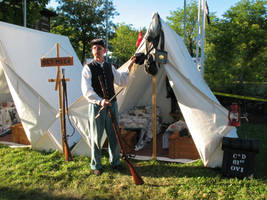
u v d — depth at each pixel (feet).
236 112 10.60
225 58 24.81
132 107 18.30
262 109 26.50
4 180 9.88
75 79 17.19
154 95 11.80
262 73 24.34
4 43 12.83
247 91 26.86
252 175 9.95
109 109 9.30
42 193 9.00
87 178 10.17
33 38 15.21
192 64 13.88
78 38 66.03
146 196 8.77
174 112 18.52
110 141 10.61
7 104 18.08
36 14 32.07
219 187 9.41
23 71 13.29
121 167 11.16
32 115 12.55
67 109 11.74
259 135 17.74
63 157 12.25
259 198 8.58
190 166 11.37
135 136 13.94
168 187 9.33
